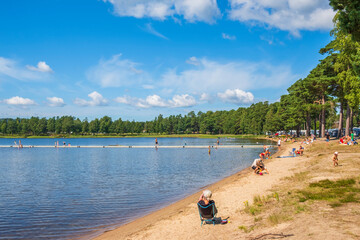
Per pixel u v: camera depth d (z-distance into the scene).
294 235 7.18
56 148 87.19
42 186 23.61
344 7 10.79
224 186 18.55
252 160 42.25
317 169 19.39
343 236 6.42
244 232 8.56
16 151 75.12
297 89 73.00
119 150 74.19
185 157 50.22
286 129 93.31
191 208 13.97
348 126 42.41
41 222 13.34
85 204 16.89
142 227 11.53
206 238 8.78
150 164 39.88
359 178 14.11
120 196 18.94
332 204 9.83
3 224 13.04
